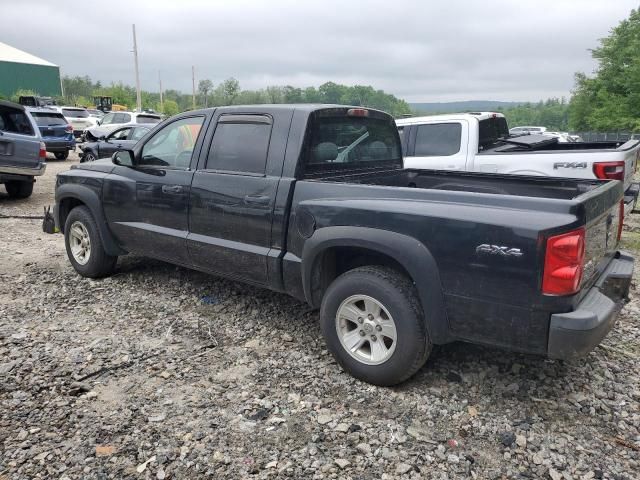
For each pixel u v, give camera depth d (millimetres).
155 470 2803
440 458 2930
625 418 3324
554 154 6844
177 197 4746
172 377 3729
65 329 4477
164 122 5062
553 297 2924
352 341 3703
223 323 4652
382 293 3449
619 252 4105
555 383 3699
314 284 3920
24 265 6266
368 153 4895
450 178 4980
